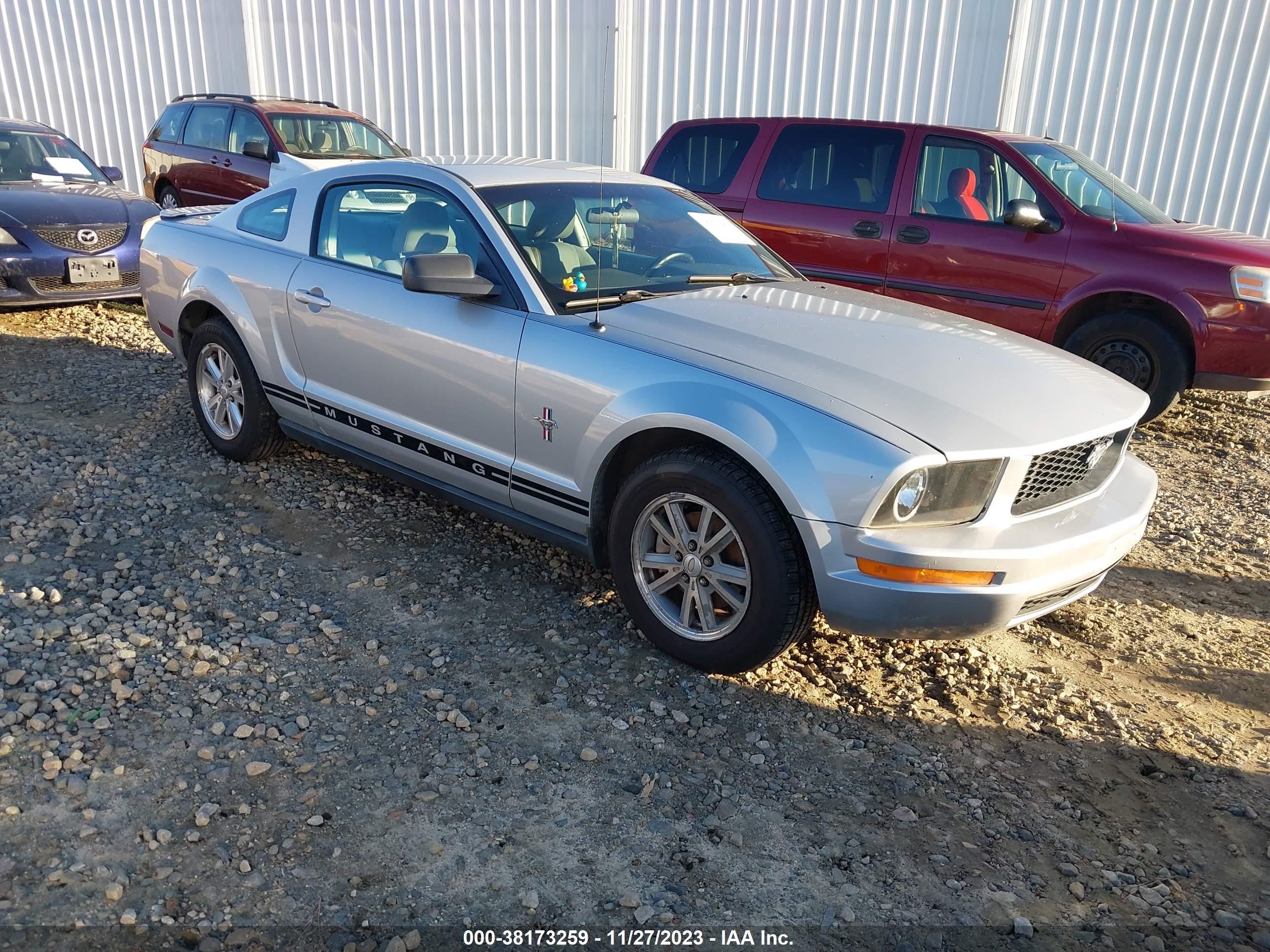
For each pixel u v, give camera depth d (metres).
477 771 2.89
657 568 3.46
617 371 3.39
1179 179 11.45
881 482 2.84
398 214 4.24
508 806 2.75
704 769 2.97
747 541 3.11
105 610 3.58
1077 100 11.51
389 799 2.75
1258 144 11.09
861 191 7.21
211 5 13.43
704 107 12.42
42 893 2.35
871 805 2.87
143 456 5.21
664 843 2.66
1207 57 10.98
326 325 4.36
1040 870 2.66
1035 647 3.88
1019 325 6.79
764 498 3.07
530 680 3.37
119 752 2.85
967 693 3.49
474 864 2.54
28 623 3.47
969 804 2.90
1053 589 3.10
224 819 2.62
